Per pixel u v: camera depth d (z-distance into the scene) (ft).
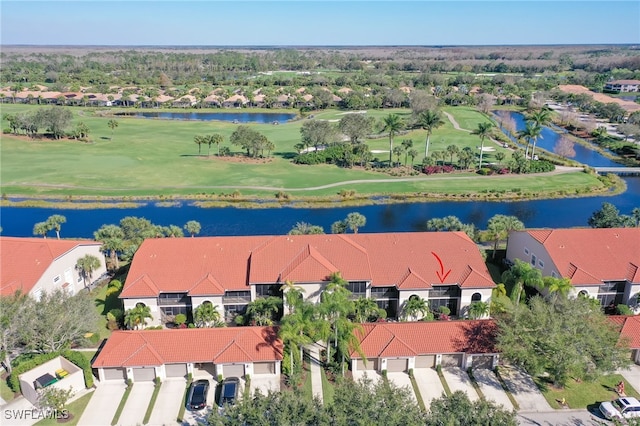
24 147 501.15
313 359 174.09
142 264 194.90
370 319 193.06
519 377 167.22
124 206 347.15
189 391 156.76
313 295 187.11
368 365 168.86
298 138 555.69
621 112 652.89
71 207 344.49
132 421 146.51
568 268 200.95
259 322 182.29
